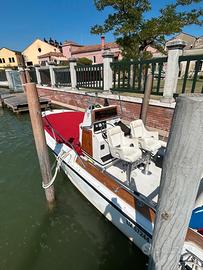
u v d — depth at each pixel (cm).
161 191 144
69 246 317
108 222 347
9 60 4441
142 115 532
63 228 348
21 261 296
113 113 412
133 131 393
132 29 952
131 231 290
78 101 1005
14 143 719
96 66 833
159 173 381
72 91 1016
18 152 641
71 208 389
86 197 393
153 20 943
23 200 418
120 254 300
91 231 338
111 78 760
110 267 284
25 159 593
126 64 665
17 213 384
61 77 1154
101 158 380
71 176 422
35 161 580
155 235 164
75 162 406
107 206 322
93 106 392
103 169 357
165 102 546
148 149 363
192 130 112
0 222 364
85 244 318
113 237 325
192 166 121
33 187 461
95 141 374
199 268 206
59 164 427
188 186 129
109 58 730
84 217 366
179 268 207
